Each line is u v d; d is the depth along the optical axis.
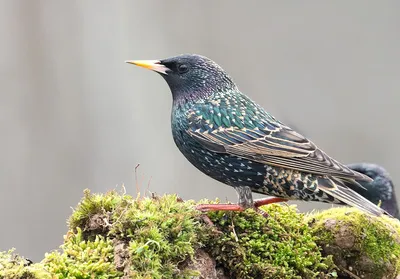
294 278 6.35
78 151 15.58
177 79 7.59
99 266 5.60
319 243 6.72
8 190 14.86
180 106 7.52
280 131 7.12
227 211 6.67
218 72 7.64
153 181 15.69
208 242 6.29
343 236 6.64
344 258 6.69
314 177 6.89
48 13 16.09
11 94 15.59
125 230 5.92
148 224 5.90
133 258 5.63
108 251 5.83
